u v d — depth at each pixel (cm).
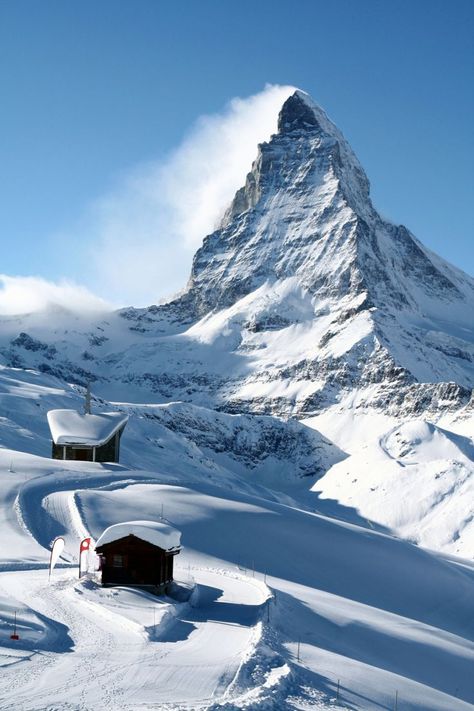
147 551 5103
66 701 2872
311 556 8375
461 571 10281
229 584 5762
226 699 3052
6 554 6078
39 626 3875
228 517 8719
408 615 7956
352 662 4162
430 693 3991
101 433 11100
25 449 13162
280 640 4238
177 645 3812
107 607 4438
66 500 8175
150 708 2838
